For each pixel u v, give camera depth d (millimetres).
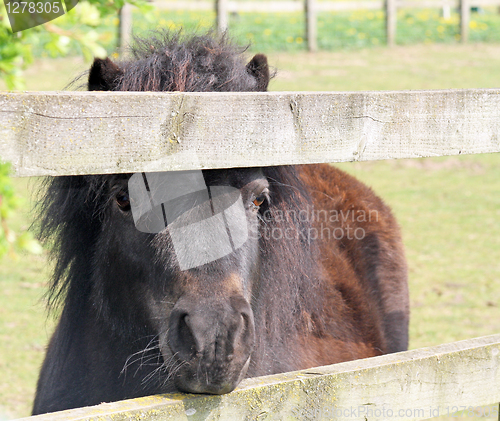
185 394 1676
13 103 1383
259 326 2354
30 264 6828
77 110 1451
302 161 1746
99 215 2230
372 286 3834
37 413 2625
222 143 1632
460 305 5852
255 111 1654
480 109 1989
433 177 10414
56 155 1446
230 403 1655
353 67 16031
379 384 1825
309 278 2674
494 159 11625
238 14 19906
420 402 1902
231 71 2113
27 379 4477
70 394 2434
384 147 1859
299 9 18500
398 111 1853
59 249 2410
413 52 18469
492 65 16453
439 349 1959
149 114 1531
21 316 5531
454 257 7094
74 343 2465
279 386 1703
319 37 19219
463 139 1983
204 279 1802
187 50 2158
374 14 22484
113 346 2318
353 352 3275
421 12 23984
